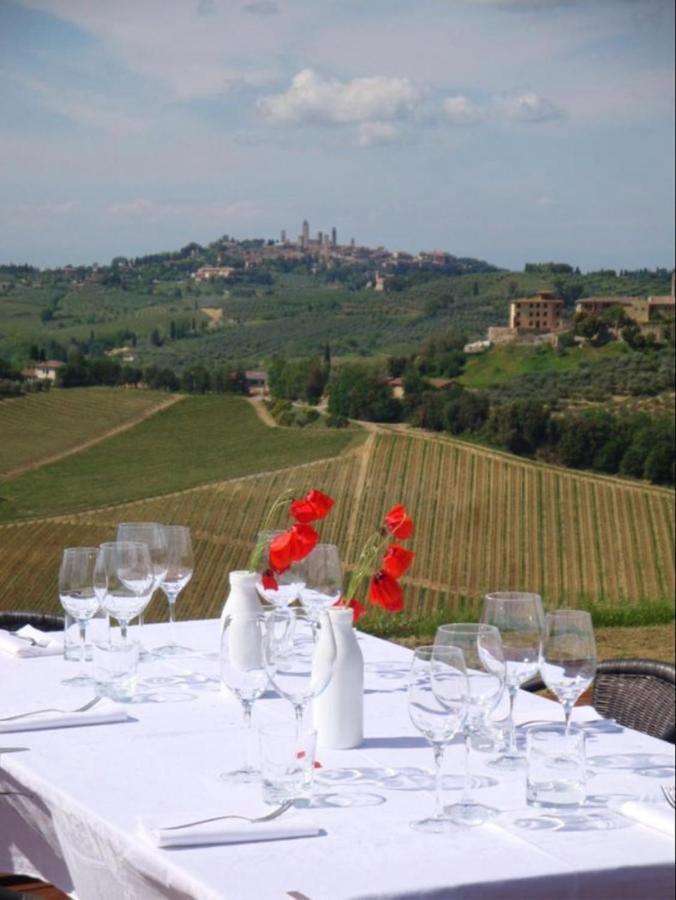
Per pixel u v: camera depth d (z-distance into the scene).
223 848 1.80
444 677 1.88
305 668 2.06
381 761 2.21
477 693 2.01
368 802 1.99
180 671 2.92
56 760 2.23
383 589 2.39
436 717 1.89
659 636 8.98
